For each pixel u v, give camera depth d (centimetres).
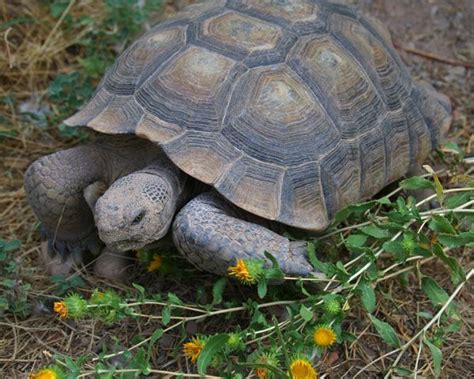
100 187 54
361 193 53
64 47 73
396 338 44
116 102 51
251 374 44
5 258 52
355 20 57
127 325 50
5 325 50
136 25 73
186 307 46
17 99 69
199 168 47
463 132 67
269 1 54
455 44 77
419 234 47
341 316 44
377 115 54
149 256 52
